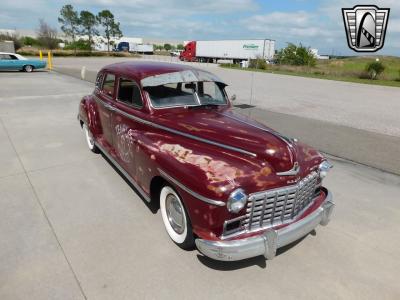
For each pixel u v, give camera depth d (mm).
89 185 4711
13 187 4590
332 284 2951
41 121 8500
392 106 13406
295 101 13648
